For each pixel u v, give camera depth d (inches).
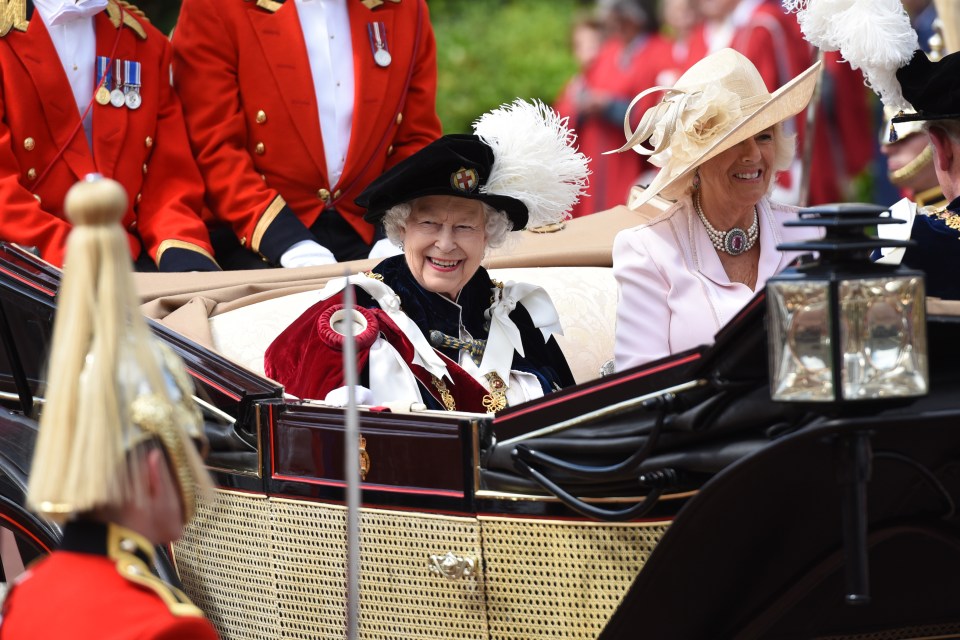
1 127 602.9
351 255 666.8
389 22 678.5
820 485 348.2
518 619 394.9
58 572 277.3
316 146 662.5
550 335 526.9
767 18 1151.0
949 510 369.4
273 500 432.1
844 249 312.8
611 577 380.2
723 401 346.6
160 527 280.1
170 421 273.1
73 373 264.1
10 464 469.1
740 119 483.5
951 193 476.7
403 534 408.2
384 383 464.1
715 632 383.9
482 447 394.3
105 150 620.7
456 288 497.4
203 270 608.4
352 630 305.3
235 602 448.5
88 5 615.2
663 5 1293.1
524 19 1646.2
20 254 487.5
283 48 656.4
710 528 346.6
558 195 501.7
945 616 404.8
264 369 486.6
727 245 500.4
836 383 308.0
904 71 474.9
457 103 1582.2
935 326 336.8
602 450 367.6
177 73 659.4
